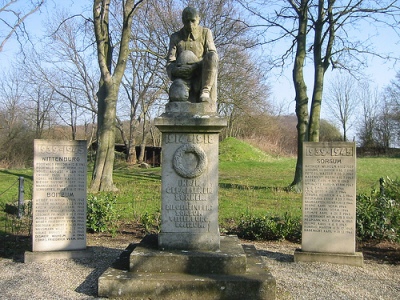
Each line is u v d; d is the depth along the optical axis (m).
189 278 5.05
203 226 5.70
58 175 7.05
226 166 26.98
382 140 43.69
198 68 6.03
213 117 5.59
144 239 6.36
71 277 5.84
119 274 5.21
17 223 9.99
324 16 15.41
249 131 44.34
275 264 6.82
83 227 7.11
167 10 25.12
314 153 7.17
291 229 8.92
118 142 44.94
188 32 6.20
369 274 6.36
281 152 40.16
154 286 4.98
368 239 8.90
